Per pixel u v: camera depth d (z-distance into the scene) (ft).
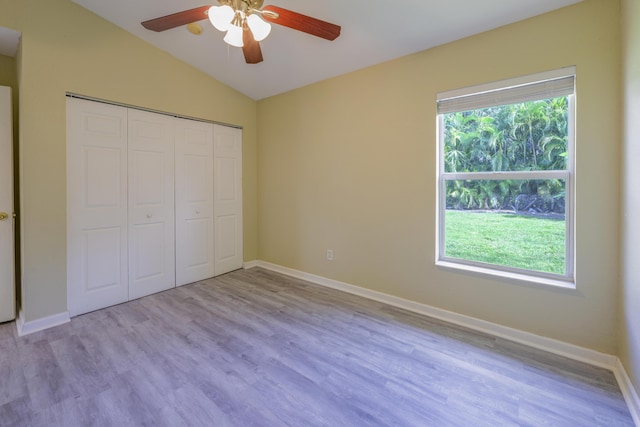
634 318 4.93
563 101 6.56
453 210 8.18
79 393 5.20
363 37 7.86
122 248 9.14
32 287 7.41
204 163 11.27
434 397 5.16
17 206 8.25
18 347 6.64
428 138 8.13
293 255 11.91
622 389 5.31
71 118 7.99
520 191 7.21
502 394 5.23
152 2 7.74
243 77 11.00
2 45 7.66
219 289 10.44
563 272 6.72
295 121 11.50
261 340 7.02
